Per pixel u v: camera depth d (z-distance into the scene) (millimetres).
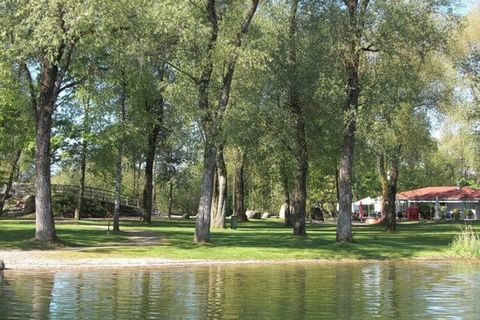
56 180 74375
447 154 62500
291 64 31000
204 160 28344
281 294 14711
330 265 22750
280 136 34094
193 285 16266
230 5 28016
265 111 33156
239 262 23297
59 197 56969
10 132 37906
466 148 53531
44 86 26719
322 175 65688
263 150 37500
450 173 75938
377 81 29047
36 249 25172
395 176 42531
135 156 40906
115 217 36281
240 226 51250
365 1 28656
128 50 24859
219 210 47031
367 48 29250
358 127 29281
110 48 26953
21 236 30156
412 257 25844
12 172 48281
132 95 34844
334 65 29484
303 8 30438
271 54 30422
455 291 15422
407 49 29359
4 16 24438
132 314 11844
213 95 29891
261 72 30812
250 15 28328
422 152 43406
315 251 26625
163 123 40719
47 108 26797
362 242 30422
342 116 30422
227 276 18562
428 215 71875
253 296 14344
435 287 16219
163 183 65875
